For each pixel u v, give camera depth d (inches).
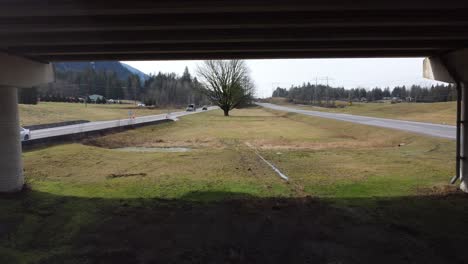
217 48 391.9
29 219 319.6
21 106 2085.4
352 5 249.0
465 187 406.9
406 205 359.9
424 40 356.5
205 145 957.8
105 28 299.3
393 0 241.4
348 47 384.5
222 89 2940.5
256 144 973.2
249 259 254.5
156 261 250.5
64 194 405.4
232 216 331.3
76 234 293.4
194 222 318.3
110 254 259.1
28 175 511.5
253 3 248.4
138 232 297.1
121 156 719.1
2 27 299.0
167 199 386.0
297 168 579.2
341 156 717.9
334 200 380.2
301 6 247.8
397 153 745.6
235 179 489.7
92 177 506.0
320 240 281.7
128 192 416.5
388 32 322.7
